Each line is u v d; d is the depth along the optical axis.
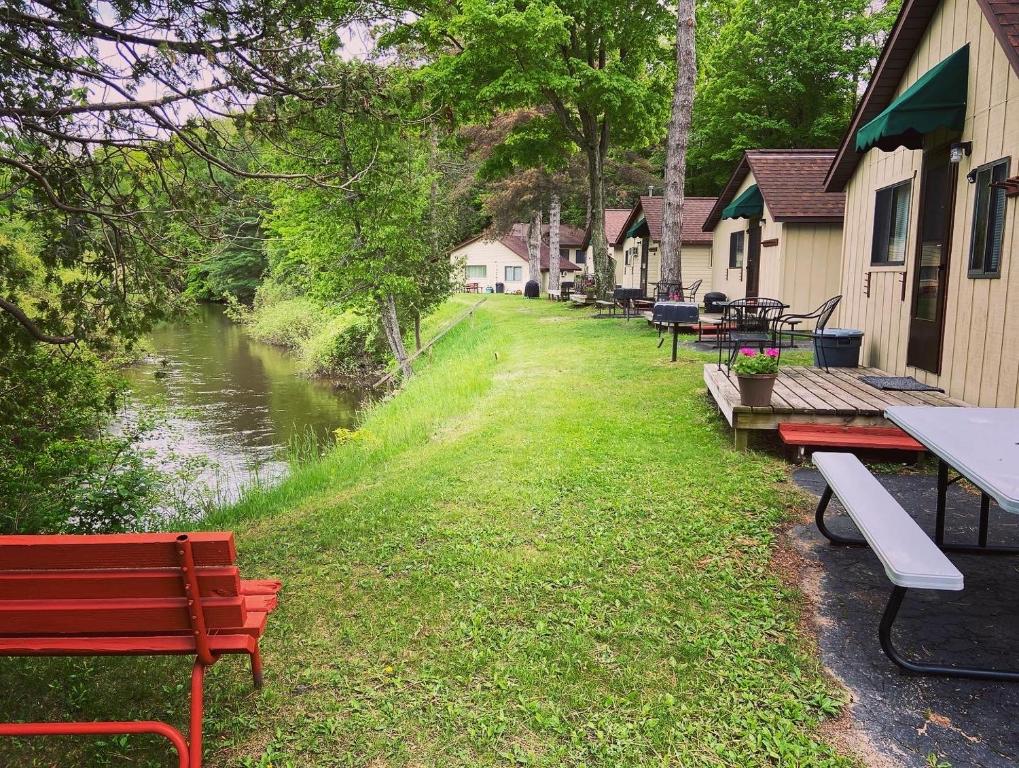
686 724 2.88
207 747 2.81
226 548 2.38
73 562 2.42
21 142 4.77
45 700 3.14
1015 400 6.10
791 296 15.83
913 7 8.08
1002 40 5.74
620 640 3.49
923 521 5.07
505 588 4.07
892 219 9.12
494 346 16.70
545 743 2.79
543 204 35.94
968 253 7.01
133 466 7.34
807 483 5.93
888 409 4.56
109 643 2.51
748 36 33.84
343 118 5.40
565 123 22.20
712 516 5.16
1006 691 3.12
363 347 23.72
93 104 4.59
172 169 5.38
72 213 5.08
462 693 3.11
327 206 15.96
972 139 6.99
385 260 17.77
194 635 2.49
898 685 3.17
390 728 2.89
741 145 34.62
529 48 18.16
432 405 11.04
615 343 14.52
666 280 17.48
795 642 3.50
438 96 18.33
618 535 4.82
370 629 3.67
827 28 33.31
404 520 5.27
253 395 19.77
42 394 6.67
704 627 3.61
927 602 3.93
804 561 4.46
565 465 6.45
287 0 4.73
